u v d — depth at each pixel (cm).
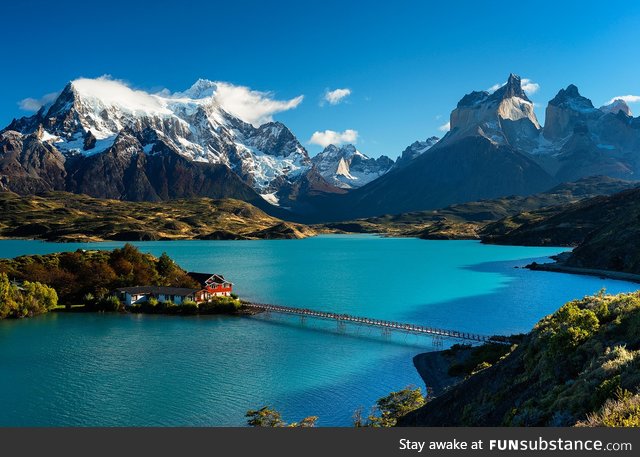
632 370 3183
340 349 11044
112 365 9706
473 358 9444
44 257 17662
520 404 4141
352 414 7306
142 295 15650
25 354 10431
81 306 15525
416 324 13775
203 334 12438
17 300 14300
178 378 8900
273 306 15325
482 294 19150
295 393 8169
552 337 4253
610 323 4275
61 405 7625
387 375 9119
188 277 17288
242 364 9819
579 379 3500
